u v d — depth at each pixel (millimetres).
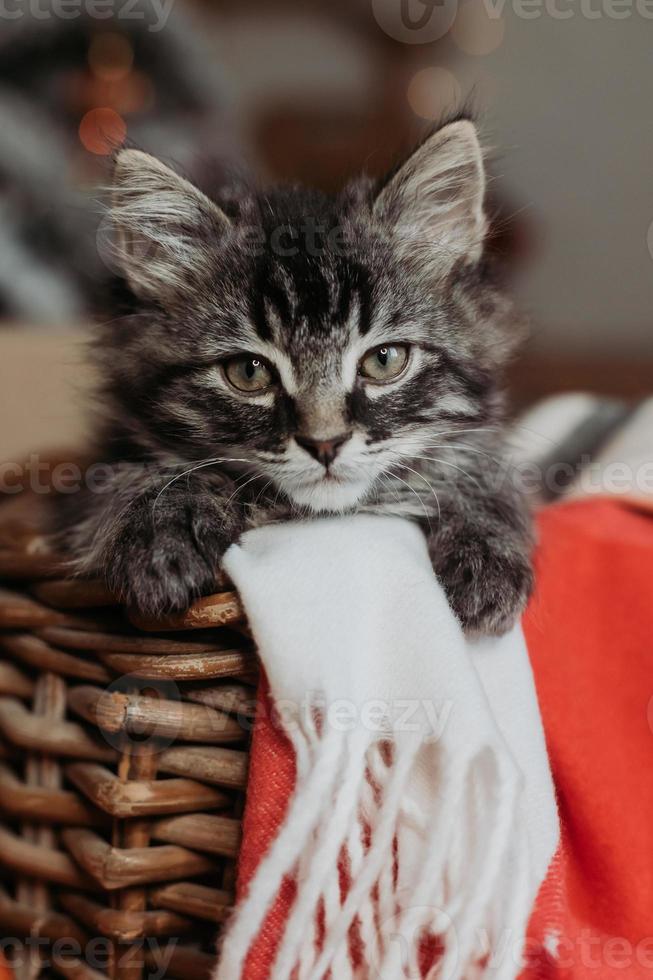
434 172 343
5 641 326
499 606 306
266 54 616
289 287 329
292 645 283
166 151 468
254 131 600
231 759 294
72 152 475
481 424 351
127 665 295
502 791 272
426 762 281
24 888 322
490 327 356
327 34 611
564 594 320
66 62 473
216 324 334
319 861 271
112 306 352
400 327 336
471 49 621
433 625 286
